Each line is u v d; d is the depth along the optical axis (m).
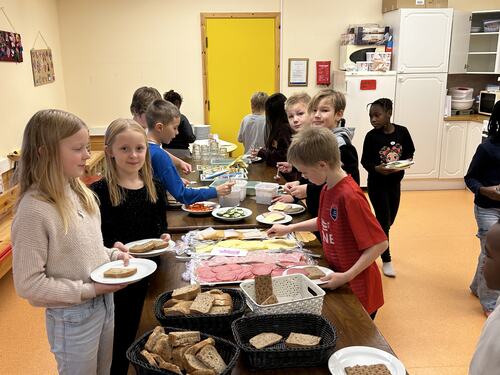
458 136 6.00
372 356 1.23
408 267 3.83
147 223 1.95
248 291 1.50
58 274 1.40
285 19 6.19
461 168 6.12
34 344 2.83
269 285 1.45
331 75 6.39
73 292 1.37
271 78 6.37
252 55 6.29
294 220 2.37
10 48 4.30
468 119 5.91
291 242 1.99
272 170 3.58
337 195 1.72
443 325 2.96
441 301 3.27
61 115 1.37
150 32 6.12
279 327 1.30
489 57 6.13
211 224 2.33
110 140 1.85
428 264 3.89
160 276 1.72
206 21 6.13
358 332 1.36
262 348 1.18
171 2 6.05
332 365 1.18
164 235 1.89
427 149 5.98
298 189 2.44
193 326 1.31
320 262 1.85
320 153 1.69
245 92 6.39
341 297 1.57
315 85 6.43
